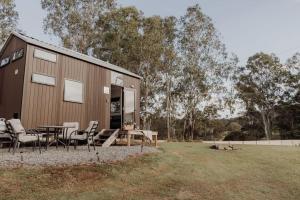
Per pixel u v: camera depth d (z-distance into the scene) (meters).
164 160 8.03
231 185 6.65
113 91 14.14
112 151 8.39
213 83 27.19
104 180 5.80
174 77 27.70
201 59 26.94
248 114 38.47
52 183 5.20
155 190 5.69
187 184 6.29
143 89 26.89
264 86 38.12
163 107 28.44
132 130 10.79
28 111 9.48
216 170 7.76
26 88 9.52
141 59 25.11
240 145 14.72
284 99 37.38
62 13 23.80
